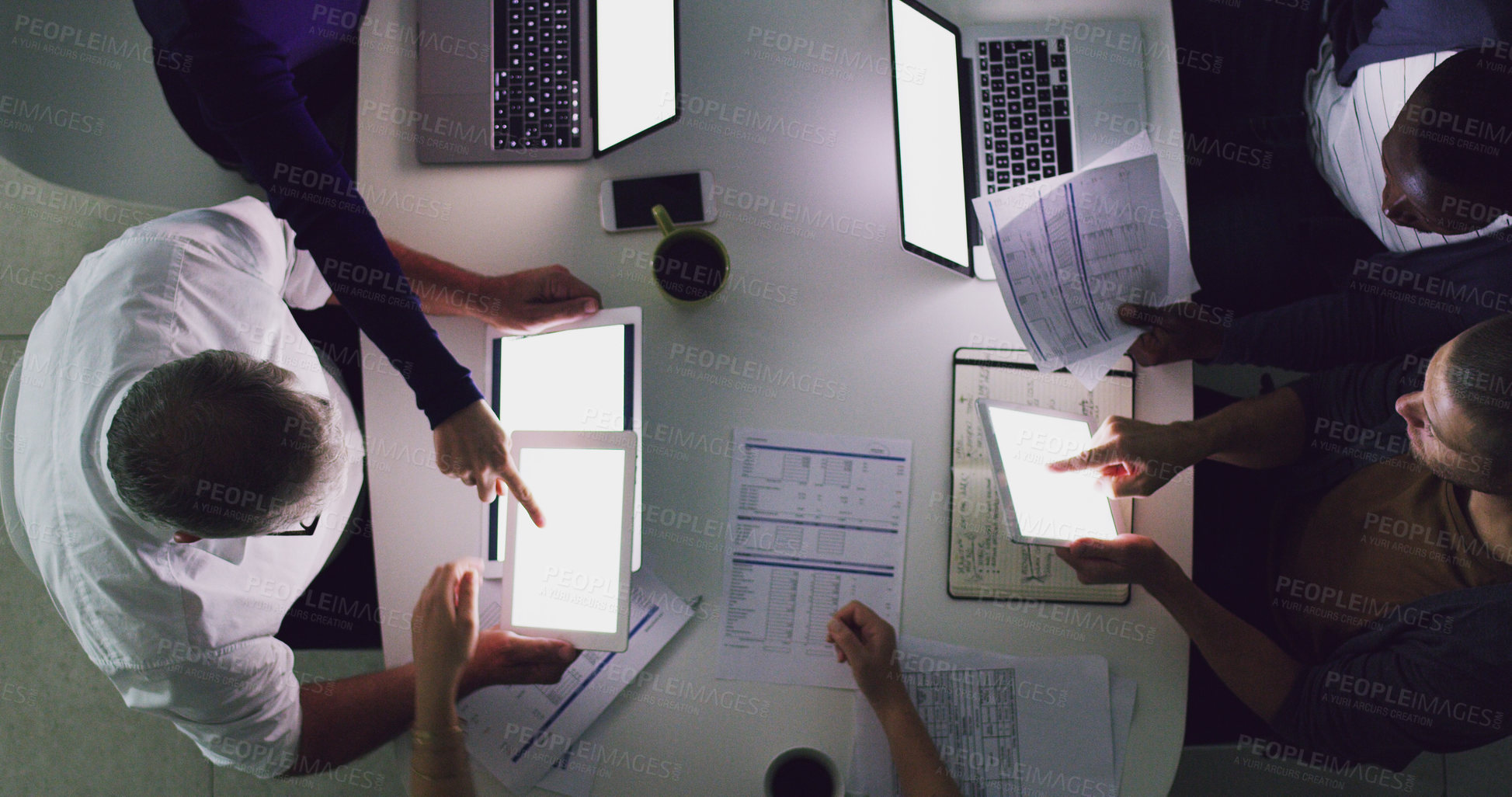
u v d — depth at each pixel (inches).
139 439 33.8
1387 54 54.8
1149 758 46.7
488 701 46.1
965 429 49.5
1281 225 63.8
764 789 43.8
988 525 48.8
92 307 41.5
